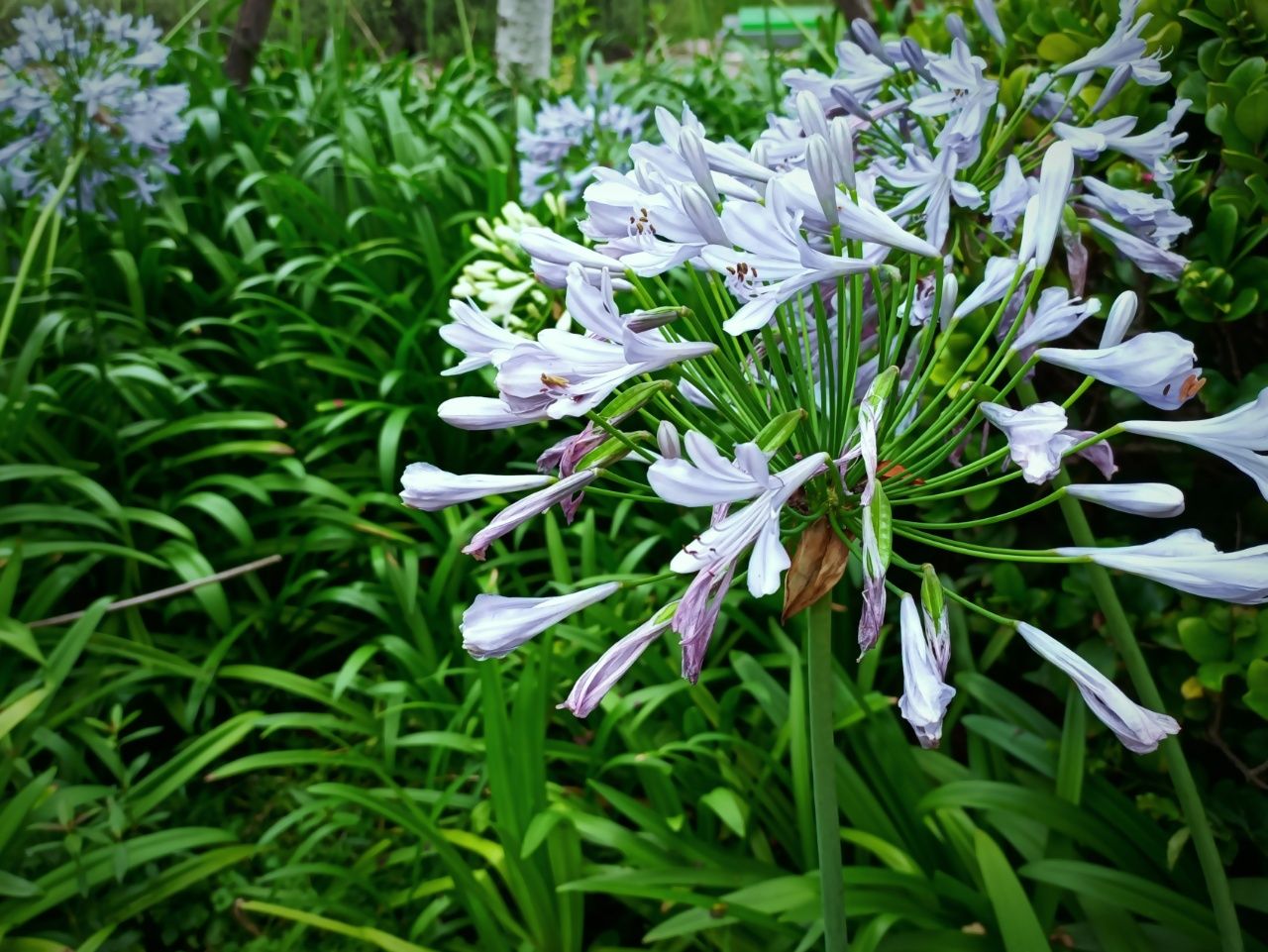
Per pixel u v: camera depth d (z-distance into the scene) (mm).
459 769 708
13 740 607
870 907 487
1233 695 501
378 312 905
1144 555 261
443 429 902
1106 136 383
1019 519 597
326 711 777
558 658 667
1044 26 567
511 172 1075
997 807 500
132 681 672
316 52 1847
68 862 575
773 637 711
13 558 635
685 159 291
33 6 938
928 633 261
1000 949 480
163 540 813
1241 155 462
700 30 1615
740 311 270
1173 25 502
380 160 1238
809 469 261
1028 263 284
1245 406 255
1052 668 567
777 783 639
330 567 847
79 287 962
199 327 979
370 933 542
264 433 885
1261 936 515
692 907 562
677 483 246
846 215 275
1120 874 470
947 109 381
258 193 1099
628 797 571
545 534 867
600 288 277
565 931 544
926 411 298
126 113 820
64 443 823
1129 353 258
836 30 1252
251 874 641
